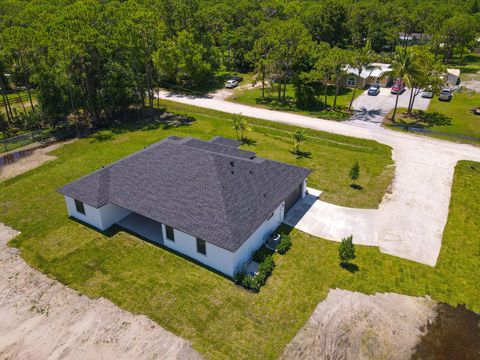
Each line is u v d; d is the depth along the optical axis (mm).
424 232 29891
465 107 58188
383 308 23062
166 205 27609
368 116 55469
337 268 26109
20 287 24922
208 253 25656
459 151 43469
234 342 20750
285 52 57688
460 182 37000
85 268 26359
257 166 30562
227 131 51125
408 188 36031
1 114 51469
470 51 103375
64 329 21844
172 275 25516
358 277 25344
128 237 29438
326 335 21219
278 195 29500
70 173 39969
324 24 92125
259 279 24391
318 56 60531
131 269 26156
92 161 42656
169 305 23172
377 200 34188
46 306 23406
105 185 30734
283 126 52062
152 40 52156
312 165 40969
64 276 25703
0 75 54094
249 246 26516
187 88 72625
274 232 29703
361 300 23578
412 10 113188
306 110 58875
